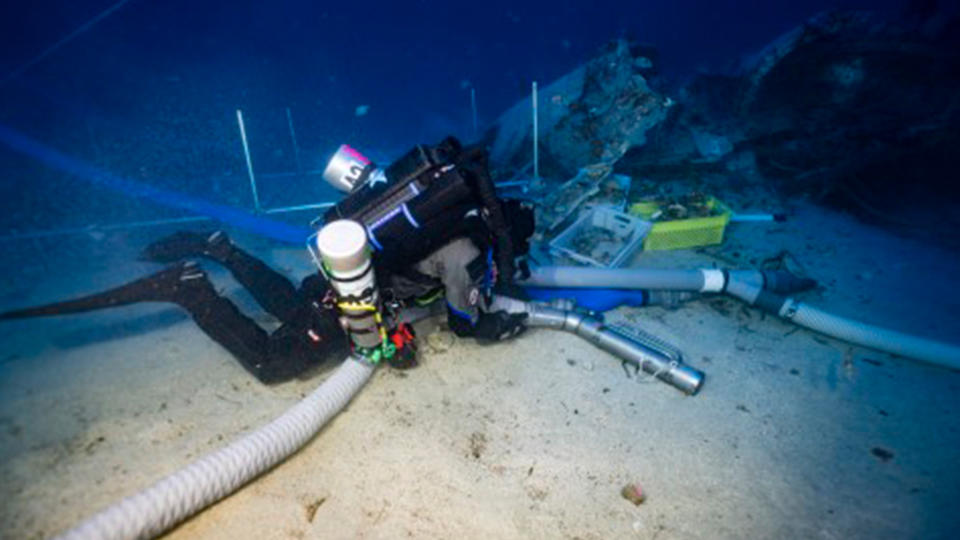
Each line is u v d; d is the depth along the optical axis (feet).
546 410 10.27
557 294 13.61
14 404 9.57
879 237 18.30
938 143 19.63
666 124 22.47
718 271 13.82
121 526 6.36
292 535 7.53
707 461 9.24
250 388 10.43
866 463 9.32
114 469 8.39
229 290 14.21
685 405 10.57
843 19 20.42
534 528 7.88
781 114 22.34
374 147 38.81
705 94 24.66
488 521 7.93
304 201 23.11
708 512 8.27
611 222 17.13
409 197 8.60
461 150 9.01
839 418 10.38
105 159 29.14
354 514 7.92
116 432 9.12
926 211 20.30
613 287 13.57
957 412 10.57
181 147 32.22
